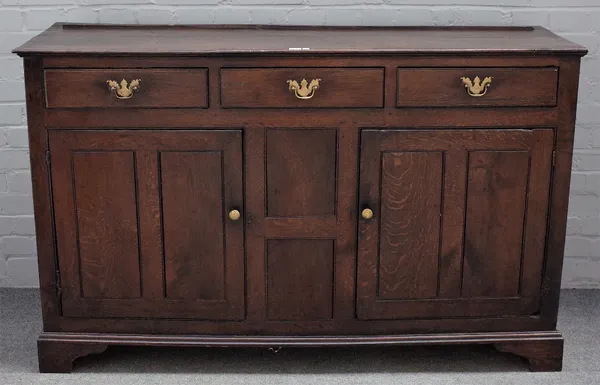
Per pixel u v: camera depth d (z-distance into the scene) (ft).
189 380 8.50
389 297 8.41
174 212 8.14
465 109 7.91
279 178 8.05
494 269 8.38
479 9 9.69
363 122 7.91
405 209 8.16
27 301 10.14
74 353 8.48
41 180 8.04
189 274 8.32
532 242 8.32
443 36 8.74
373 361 8.91
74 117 7.86
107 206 8.12
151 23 9.65
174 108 7.84
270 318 8.46
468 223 8.22
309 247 8.27
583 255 10.47
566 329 9.53
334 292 8.39
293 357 8.98
